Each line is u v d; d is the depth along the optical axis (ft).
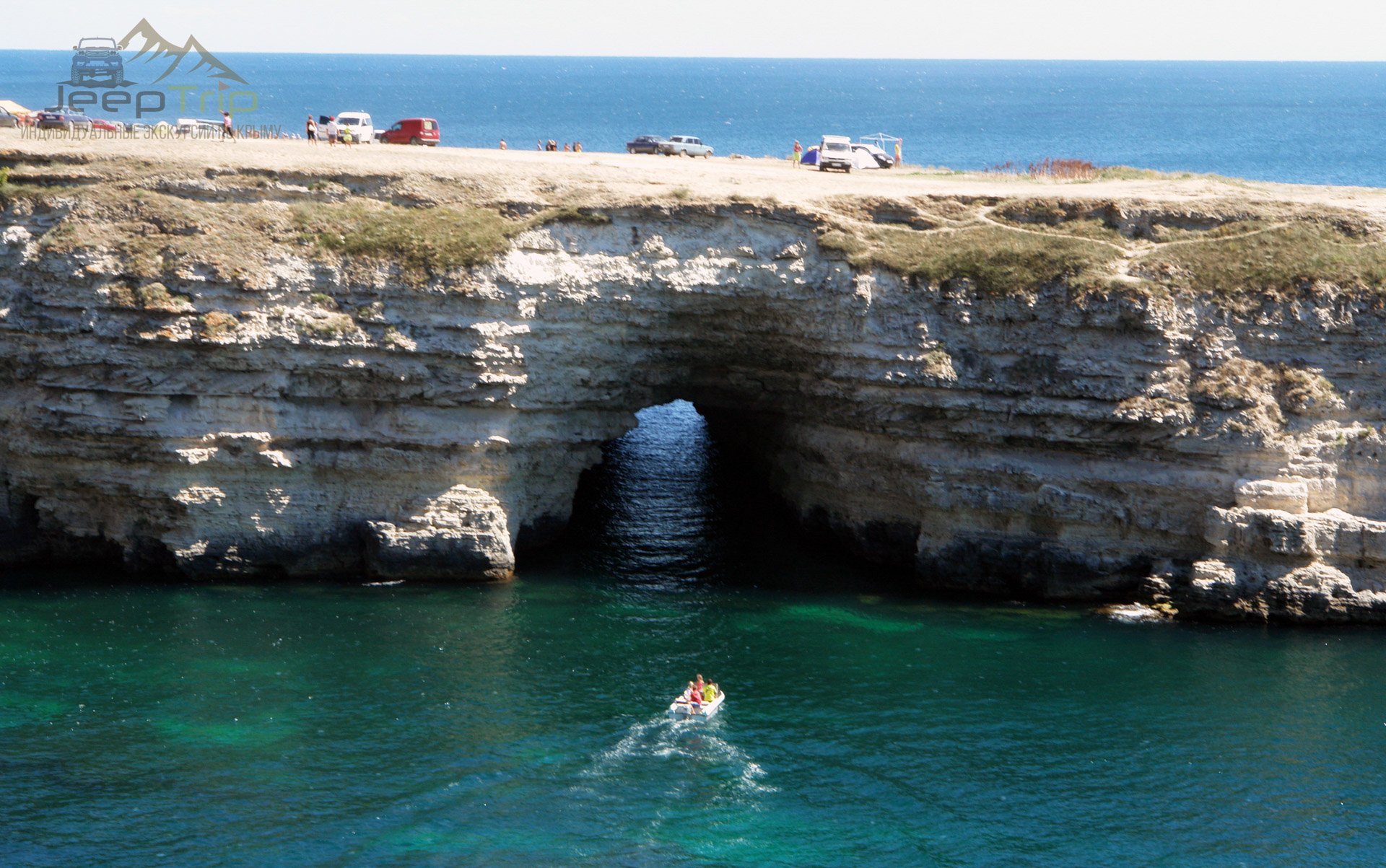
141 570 186.29
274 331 178.70
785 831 129.59
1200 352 179.32
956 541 187.32
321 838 125.90
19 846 123.03
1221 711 153.69
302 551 185.26
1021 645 169.58
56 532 187.42
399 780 136.05
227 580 184.14
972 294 185.16
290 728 145.07
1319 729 150.00
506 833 127.85
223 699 150.92
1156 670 163.02
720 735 146.30
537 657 163.94
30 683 153.07
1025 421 182.60
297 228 185.78
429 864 122.72
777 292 189.78
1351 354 179.11
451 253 183.01
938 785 138.10
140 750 139.95
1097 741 147.13
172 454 177.88
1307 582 174.50
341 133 297.33
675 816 131.64
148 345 176.96
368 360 180.86
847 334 188.75
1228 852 127.85
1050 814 133.59
